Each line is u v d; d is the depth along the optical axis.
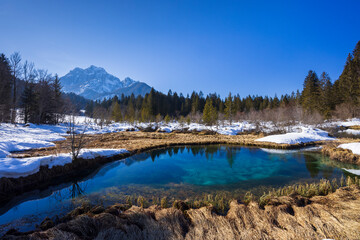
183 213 6.21
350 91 43.72
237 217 5.77
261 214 5.92
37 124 31.91
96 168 13.28
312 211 6.01
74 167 11.71
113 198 8.20
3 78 30.16
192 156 19.17
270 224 5.38
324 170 12.92
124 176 11.95
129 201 7.51
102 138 28.67
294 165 14.64
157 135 35.34
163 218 5.64
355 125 36.88
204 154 20.17
